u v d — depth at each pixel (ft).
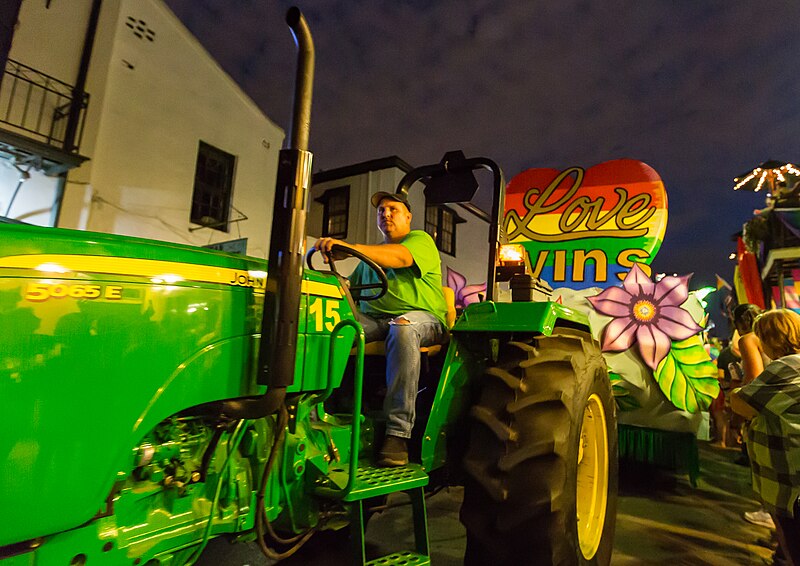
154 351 4.51
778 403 7.51
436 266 8.57
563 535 6.09
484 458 6.45
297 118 5.15
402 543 9.57
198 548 4.95
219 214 33.73
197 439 5.04
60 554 3.95
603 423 8.47
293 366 5.04
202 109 32.17
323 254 6.82
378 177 43.83
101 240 4.39
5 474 3.65
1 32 23.94
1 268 3.83
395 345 7.47
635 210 16.02
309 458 6.12
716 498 13.32
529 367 6.94
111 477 4.16
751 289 30.32
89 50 27.07
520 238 17.47
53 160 24.95
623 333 13.20
